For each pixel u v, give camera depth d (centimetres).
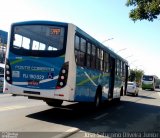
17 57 1154
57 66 1102
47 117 1159
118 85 2139
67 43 1104
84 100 1292
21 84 1140
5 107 1366
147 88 6675
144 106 2059
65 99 1091
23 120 1049
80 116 1284
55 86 1098
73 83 1119
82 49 1215
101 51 1550
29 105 1514
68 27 1113
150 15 1909
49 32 1129
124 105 2045
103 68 1611
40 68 1118
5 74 1169
